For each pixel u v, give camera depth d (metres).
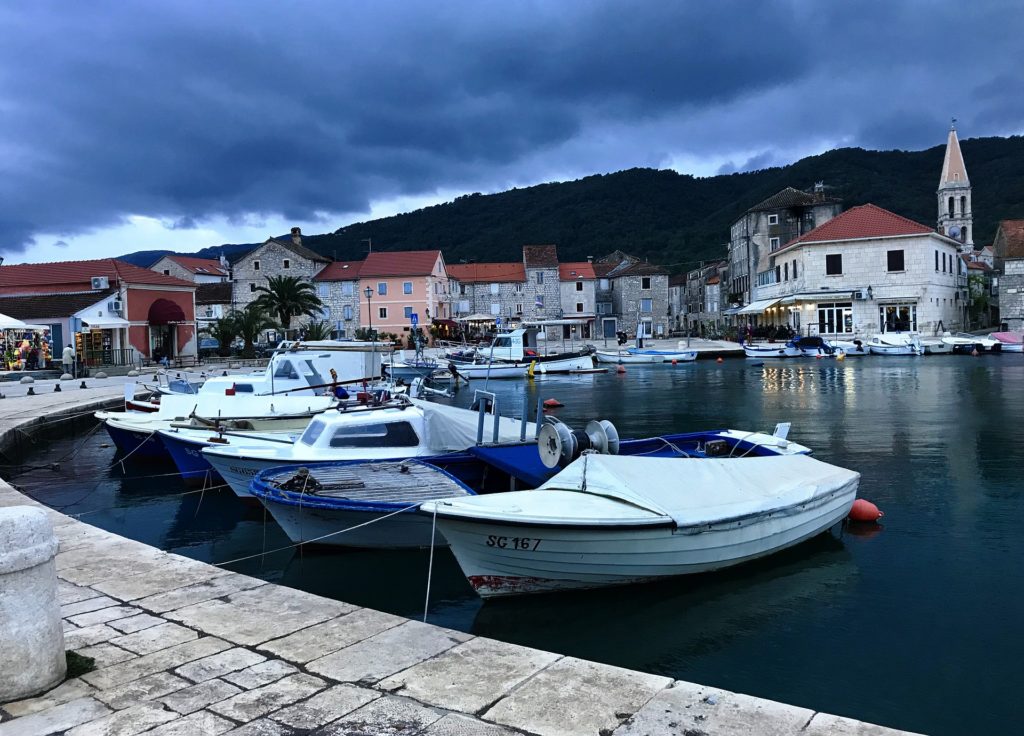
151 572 6.54
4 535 4.05
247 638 5.03
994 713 5.81
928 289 51.12
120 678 4.41
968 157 134.75
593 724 3.80
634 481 8.15
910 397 25.48
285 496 9.17
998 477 13.23
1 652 4.08
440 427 11.73
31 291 44.84
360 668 4.53
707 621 7.54
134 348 44.38
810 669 6.56
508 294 78.75
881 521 10.73
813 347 47.94
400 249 154.38
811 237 54.62
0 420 19.44
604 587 8.02
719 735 3.67
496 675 4.41
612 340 74.06
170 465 16.81
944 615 7.60
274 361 20.00
